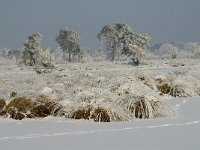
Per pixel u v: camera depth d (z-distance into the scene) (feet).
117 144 21.83
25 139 23.90
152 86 54.39
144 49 244.63
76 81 52.80
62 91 39.99
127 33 242.99
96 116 32.91
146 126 28.89
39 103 36.27
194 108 40.14
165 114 34.63
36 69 105.09
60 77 59.00
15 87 42.55
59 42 338.54
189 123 29.81
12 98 37.27
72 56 352.28
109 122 31.99
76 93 38.24
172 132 25.75
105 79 50.60
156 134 25.04
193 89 55.47
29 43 231.50
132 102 35.37
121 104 35.70
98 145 21.63
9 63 249.75
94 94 36.76
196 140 22.70
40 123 31.81
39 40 232.32
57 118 34.47
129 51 227.40
